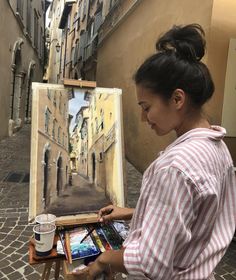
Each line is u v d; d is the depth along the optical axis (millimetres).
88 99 1953
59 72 25766
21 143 8484
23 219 3668
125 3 7555
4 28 8453
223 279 2656
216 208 833
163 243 773
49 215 1661
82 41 14977
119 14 8109
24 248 3023
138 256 797
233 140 3732
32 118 1771
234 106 3697
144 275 797
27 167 6004
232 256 2998
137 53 6598
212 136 881
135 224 917
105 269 1007
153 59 888
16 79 10859
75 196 1812
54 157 1815
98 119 1962
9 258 2838
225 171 911
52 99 1851
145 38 6117
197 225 837
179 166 798
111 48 9000
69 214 1735
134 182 5340
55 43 29672
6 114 9141
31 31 13398
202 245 868
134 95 6668
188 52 878
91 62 12570
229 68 3637
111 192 1895
